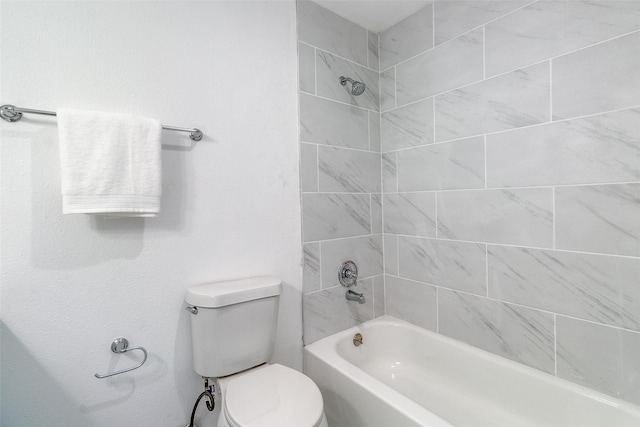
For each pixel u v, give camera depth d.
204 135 1.24
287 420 0.89
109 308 1.05
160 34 1.14
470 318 1.46
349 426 1.24
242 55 1.33
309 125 1.53
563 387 1.16
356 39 1.72
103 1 1.03
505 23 1.28
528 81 1.22
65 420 0.98
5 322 0.90
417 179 1.65
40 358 0.94
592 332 1.11
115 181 0.95
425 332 1.63
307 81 1.52
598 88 1.06
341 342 1.59
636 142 0.99
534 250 1.24
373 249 1.81
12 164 0.90
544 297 1.22
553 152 1.17
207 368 1.13
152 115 1.12
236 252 1.33
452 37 1.47
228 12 1.29
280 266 1.46
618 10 1.01
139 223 1.10
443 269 1.56
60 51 0.96
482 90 1.37
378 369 1.69
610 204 1.05
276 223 1.44
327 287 1.60
